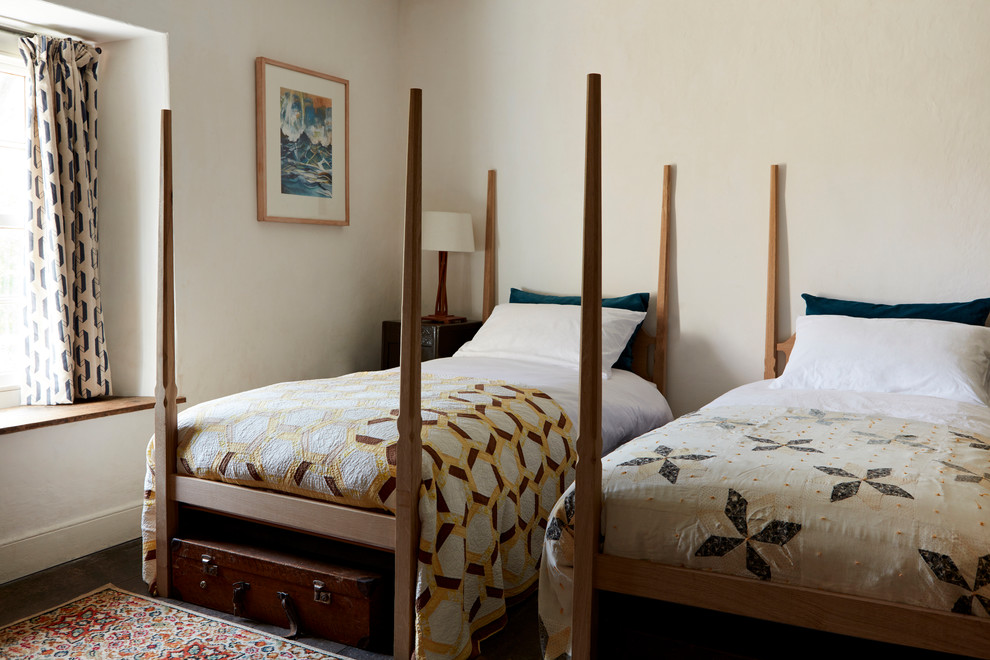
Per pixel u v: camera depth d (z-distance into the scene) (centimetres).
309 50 400
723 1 371
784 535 169
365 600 218
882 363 299
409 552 207
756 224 370
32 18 307
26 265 317
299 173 395
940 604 155
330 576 223
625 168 399
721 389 383
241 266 369
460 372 336
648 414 337
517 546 238
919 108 333
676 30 383
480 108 438
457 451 222
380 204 455
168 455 253
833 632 164
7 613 249
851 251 351
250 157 371
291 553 241
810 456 193
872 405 271
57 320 316
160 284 251
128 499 321
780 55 360
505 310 405
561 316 383
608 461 202
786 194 362
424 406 248
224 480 246
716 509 177
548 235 423
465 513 216
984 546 153
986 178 323
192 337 347
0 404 316
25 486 284
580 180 412
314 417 242
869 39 342
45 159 312
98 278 338
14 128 324
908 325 311
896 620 157
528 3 420
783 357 368
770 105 363
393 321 432
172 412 255
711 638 184
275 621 237
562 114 414
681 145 385
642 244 397
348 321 436
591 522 182
